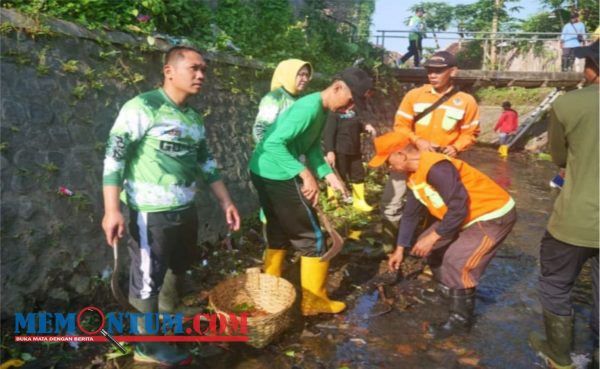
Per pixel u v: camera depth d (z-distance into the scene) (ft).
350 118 20.18
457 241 10.79
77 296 11.27
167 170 8.48
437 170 10.14
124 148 8.04
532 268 15.11
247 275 11.18
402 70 42.19
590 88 8.21
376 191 24.68
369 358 9.87
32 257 10.49
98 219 12.04
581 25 50.37
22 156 10.53
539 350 10.05
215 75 17.37
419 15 49.73
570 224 8.41
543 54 58.34
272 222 11.51
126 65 13.46
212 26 20.71
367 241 16.76
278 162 10.39
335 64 30.86
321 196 21.02
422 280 13.91
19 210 10.34
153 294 8.85
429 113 13.66
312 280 11.30
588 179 8.18
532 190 28.58
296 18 33.04
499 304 12.42
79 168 11.75
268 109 13.14
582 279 14.11
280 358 9.81
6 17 10.55
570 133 8.32
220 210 16.10
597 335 9.61
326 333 10.86
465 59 68.08
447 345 10.39
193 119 8.82
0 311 9.87
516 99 60.39
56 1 12.61
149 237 8.53
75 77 11.99
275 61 23.48
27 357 9.25
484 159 43.55
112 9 14.52
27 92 10.82
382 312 11.85
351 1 45.01
